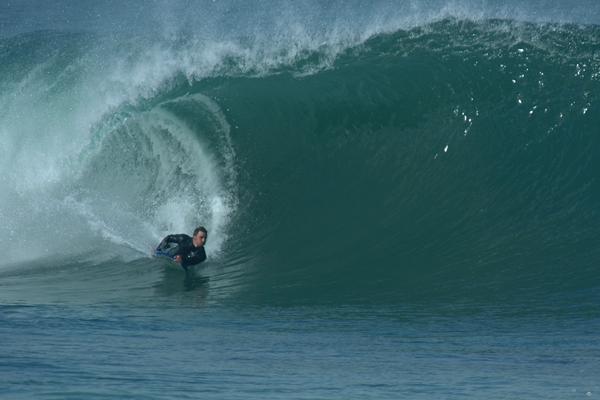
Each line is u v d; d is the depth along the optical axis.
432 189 56.41
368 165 59.00
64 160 64.75
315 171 58.72
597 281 43.38
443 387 23.86
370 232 53.06
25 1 172.12
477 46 64.25
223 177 58.22
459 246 50.34
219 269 49.41
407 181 57.38
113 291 44.50
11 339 29.66
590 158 56.41
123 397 20.59
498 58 62.88
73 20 145.25
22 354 26.28
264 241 53.28
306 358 28.62
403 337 33.53
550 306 39.50
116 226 56.12
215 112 61.72
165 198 58.28
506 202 54.31
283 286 45.59
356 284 45.50
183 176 59.25
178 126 61.12
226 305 41.19
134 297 43.00
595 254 47.41
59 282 46.78
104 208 58.88
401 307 40.28
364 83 63.22
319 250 51.66
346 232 53.28
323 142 60.62
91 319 35.91
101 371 24.11
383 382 24.47
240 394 22.00
